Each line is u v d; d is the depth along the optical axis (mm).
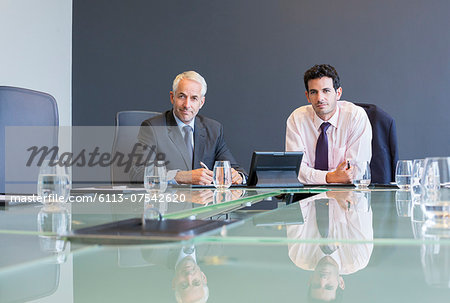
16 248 673
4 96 2365
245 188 1996
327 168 3170
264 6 4691
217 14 4770
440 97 4449
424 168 877
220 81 4742
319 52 4609
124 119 2980
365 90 4551
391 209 1101
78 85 5031
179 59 4840
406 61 4496
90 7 5023
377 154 3166
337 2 4586
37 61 4574
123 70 4953
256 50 4695
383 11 4531
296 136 3248
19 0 4344
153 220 805
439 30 4457
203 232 700
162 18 4879
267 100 4668
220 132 3254
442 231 740
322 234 703
